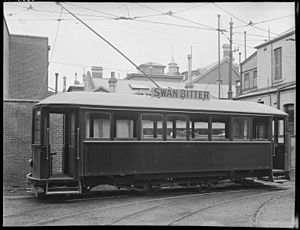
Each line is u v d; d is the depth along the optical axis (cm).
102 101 1310
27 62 2395
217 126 1504
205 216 999
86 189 1303
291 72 2175
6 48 2111
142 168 1341
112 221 935
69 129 1338
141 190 1371
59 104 1251
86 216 995
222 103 1561
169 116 1408
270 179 1606
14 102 1452
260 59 2502
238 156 1534
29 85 2389
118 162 1306
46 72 2430
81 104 1270
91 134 1278
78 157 1249
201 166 1451
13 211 1056
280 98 2217
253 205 1171
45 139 1235
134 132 1348
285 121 1677
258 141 1589
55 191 1207
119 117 1325
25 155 1454
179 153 1412
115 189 1559
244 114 1555
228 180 1684
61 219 955
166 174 1391
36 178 1227
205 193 1447
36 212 1045
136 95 1417
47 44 2444
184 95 1492
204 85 4222
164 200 1264
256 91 2533
